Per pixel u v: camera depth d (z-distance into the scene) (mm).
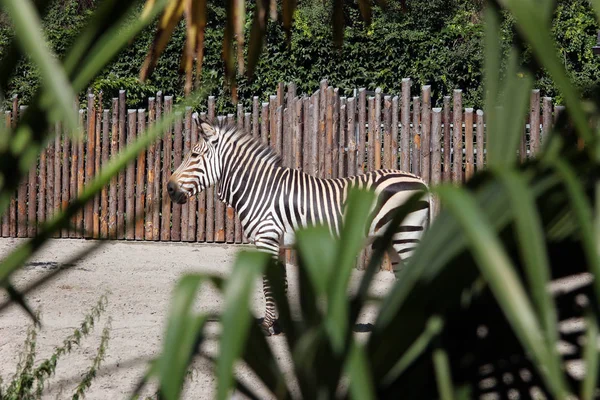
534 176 2193
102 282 17312
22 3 1985
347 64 25109
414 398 2566
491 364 2668
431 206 14680
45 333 13203
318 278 2074
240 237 21891
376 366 2453
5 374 10859
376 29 25094
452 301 2402
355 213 2088
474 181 2275
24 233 22828
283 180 15070
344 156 19828
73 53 2520
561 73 1987
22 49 2635
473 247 1924
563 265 2510
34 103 2615
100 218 22250
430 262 2283
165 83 25000
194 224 21984
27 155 2586
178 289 2209
